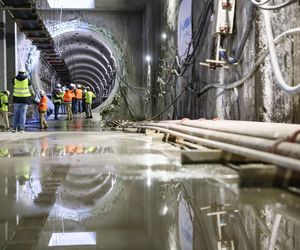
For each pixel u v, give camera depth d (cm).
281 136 352
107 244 203
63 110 4219
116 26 2789
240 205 243
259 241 213
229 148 408
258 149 365
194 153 430
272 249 208
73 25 2741
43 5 2506
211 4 1086
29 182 357
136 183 342
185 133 693
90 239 206
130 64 2802
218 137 507
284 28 682
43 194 309
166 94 1925
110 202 279
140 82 2803
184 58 1488
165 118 1933
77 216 249
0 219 245
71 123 2120
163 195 297
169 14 1845
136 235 213
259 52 738
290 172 283
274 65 589
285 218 222
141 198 289
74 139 912
